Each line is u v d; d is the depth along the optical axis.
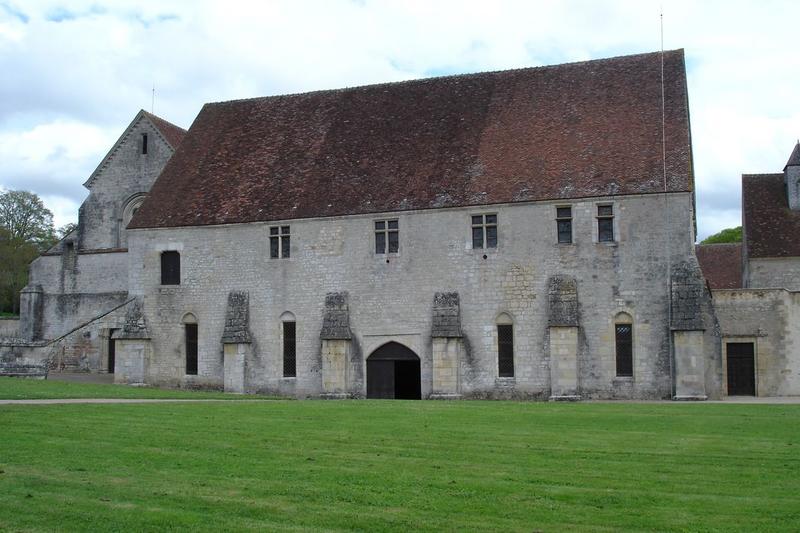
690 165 35.38
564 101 38.88
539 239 35.53
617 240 34.69
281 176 40.75
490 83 40.97
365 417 23.27
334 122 42.28
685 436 19.78
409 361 37.31
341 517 12.10
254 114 44.50
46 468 15.06
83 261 50.12
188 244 40.56
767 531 11.52
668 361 33.91
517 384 35.34
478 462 16.16
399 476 14.76
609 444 18.42
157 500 12.92
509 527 11.68
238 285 39.66
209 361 39.88
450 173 37.69
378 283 37.50
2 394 27.53
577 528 11.63
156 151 51.78
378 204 37.69
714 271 55.03
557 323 34.41
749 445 18.34
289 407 26.36
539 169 36.50
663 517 12.18
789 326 38.34
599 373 34.44
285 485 13.97
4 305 81.06
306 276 38.59
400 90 42.44
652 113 36.88
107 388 33.91
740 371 38.78
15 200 87.69
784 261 45.81
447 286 36.50
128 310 41.09
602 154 36.12
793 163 47.81
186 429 19.97
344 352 37.38
